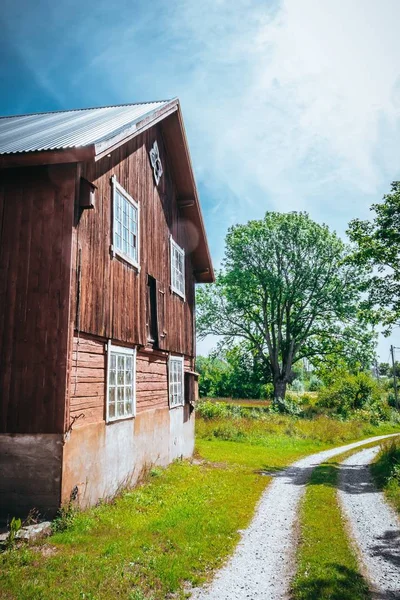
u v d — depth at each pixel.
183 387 16.92
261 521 9.02
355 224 23.25
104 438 9.66
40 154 7.98
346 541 7.82
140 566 6.04
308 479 13.87
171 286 15.59
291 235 41.91
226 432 24.22
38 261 8.37
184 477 12.55
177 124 15.13
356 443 26.61
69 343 8.12
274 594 5.74
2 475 7.80
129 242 11.80
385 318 22.22
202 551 6.95
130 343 11.51
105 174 10.38
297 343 43.75
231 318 45.59
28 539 6.67
